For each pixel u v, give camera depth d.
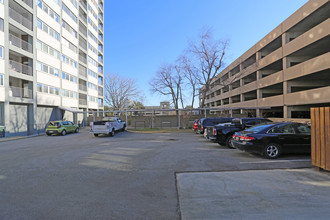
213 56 29.67
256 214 3.09
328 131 4.91
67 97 30.56
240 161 6.67
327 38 17.80
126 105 56.91
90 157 7.82
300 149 7.00
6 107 18.59
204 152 8.54
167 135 17.47
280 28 24.14
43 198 3.90
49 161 7.21
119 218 3.11
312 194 3.81
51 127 19.08
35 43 22.88
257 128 7.52
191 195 3.90
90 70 40.72
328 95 17.59
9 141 14.98
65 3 29.89
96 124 16.53
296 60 23.23
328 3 17.36
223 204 3.48
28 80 21.88
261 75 30.34
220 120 14.12
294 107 23.53
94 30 43.06
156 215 3.20
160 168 6.05
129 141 13.16
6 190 4.34
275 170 5.46
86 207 3.49
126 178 5.12
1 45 18.20
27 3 21.95
